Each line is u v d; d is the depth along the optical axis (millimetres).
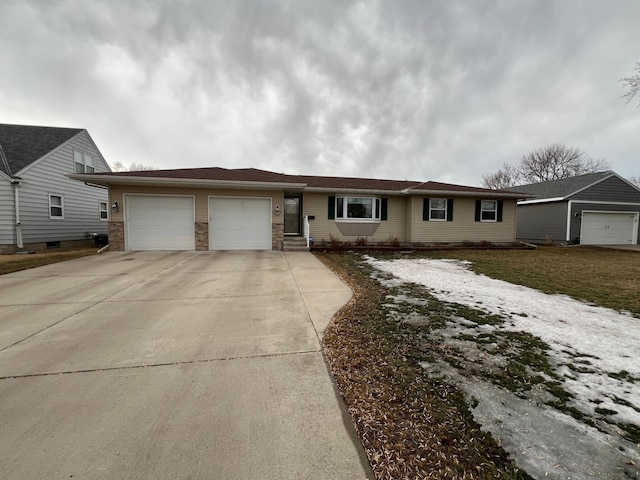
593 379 2553
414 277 6680
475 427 1925
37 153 12289
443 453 1692
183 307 4285
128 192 10016
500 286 5961
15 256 9281
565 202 15836
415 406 2135
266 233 10977
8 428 1817
